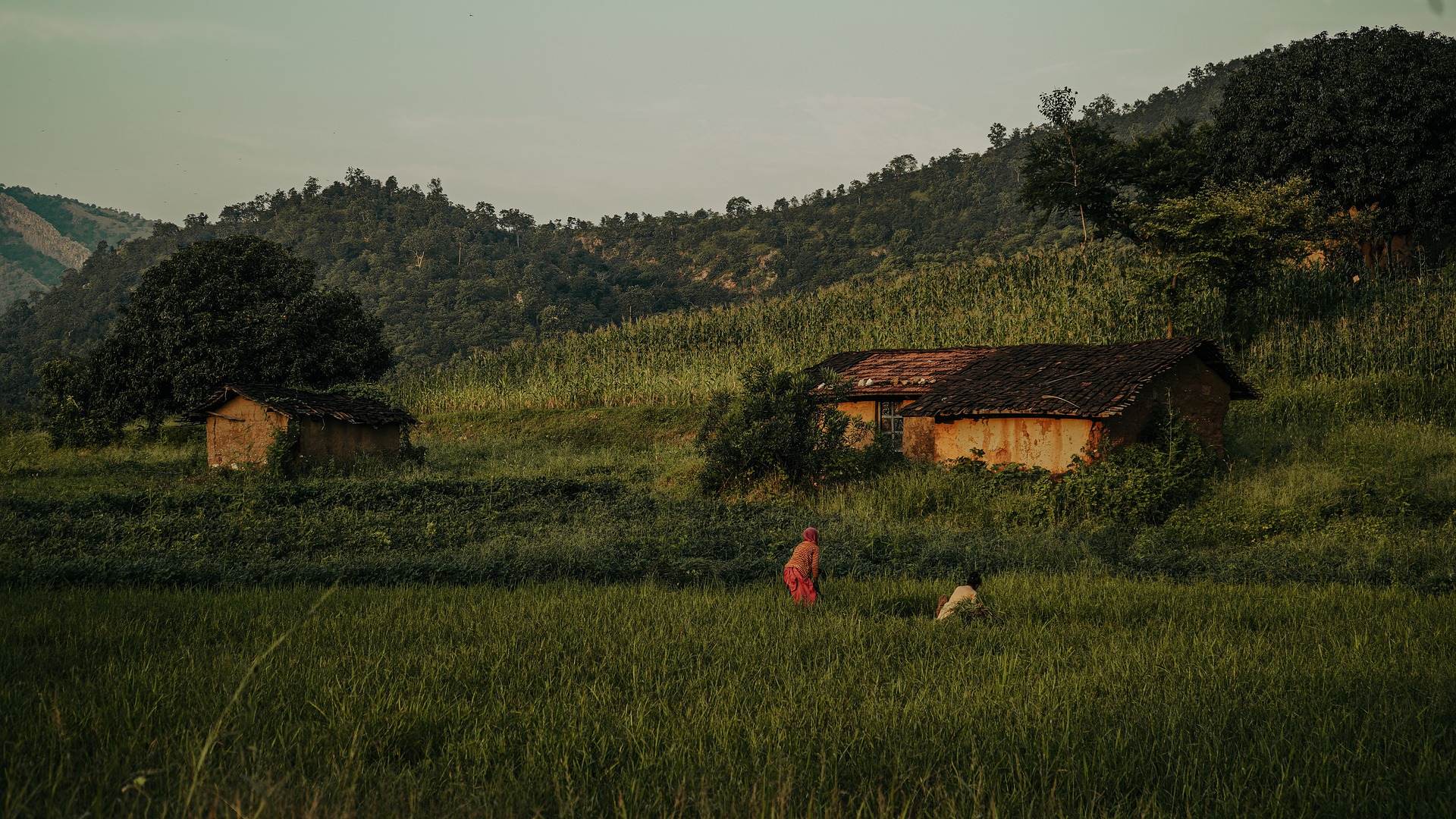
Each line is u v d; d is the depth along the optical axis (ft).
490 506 61.16
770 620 28.37
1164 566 43.91
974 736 15.61
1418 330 96.99
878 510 60.80
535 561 43.52
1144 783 13.70
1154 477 58.39
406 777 13.20
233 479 84.69
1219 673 20.74
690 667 21.39
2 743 13.96
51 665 20.88
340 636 24.71
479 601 32.40
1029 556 45.93
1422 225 117.80
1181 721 16.66
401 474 89.51
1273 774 13.89
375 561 42.88
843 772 13.93
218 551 47.44
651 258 627.46
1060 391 66.74
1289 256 100.42
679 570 41.09
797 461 71.05
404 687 18.62
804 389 74.33
